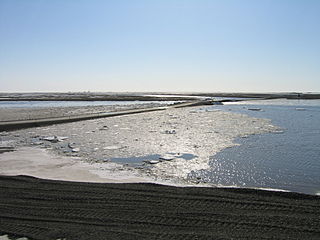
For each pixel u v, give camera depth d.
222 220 6.81
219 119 33.88
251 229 6.37
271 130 24.22
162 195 8.51
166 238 6.01
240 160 13.78
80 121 32.44
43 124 28.80
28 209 7.61
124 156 14.98
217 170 12.12
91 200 8.17
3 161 13.76
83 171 11.91
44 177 10.91
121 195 8.55
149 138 20.62
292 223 6.63
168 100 99.56
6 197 8.48
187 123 29.92
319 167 12.45
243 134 22.05
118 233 6.26
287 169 12.17
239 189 8.98
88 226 6.62
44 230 6.45
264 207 7.56
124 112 41.25
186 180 10.76
